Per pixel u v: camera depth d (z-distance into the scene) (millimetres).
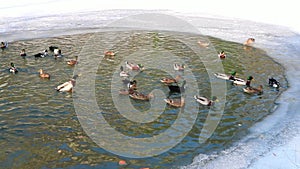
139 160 12828
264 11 42281
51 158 12859
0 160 12641
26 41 31312
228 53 27047
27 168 12203
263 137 14477
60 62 24484
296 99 18469
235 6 45438
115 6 48250
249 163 12477
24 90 19312
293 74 22531
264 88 20016
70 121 15828
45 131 14875
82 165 12453
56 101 17922
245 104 17797
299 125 15508
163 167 12375
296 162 12469
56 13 44438
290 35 32781
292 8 42938
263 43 30109
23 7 47719
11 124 15422
